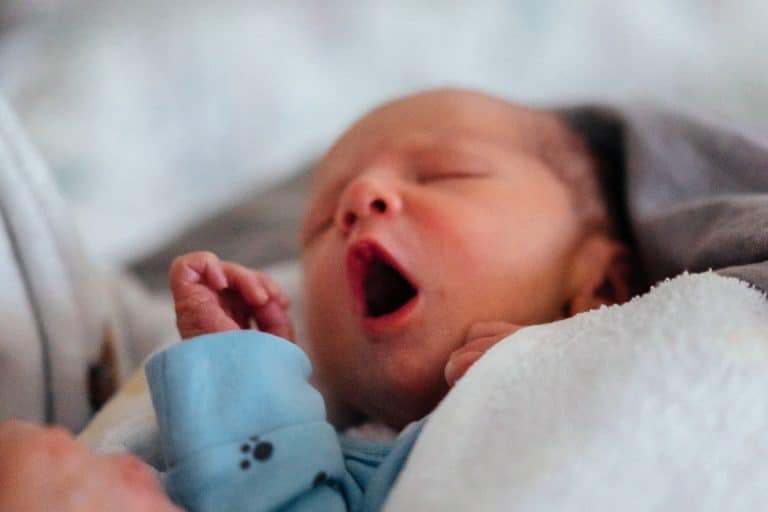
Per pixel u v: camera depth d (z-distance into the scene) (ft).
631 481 1.39
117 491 1.24
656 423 1.46
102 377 2.40
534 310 2.32
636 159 2.63
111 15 4.96
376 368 2.22
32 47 4.83
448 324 2.20
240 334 1.71
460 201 2.33
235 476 1.54
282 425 1.63
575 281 2.42
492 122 2.65
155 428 1.87
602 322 1.73
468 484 1.41
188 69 4.67
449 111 2.65
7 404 2.08
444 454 1.51
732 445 1.45
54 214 2.19
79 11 5.14
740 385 1.51
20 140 2.14
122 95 4.49
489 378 1.66
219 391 1.63
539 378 1.62
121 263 3.99
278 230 4.05
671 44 4.98
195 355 1.65
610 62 5.02
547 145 2.68
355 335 2.27
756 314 1.68
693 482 1.40
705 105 4.37
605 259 2.46
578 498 1.35
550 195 2.48
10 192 2.08
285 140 4.71
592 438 1.43
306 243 2.64
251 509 1.51
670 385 1.51
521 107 2.81
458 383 1.68
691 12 5.16
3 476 1.20
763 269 1.79
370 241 2.22
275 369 1.70
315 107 4.83
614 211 2.69
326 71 4.94
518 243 2.33
